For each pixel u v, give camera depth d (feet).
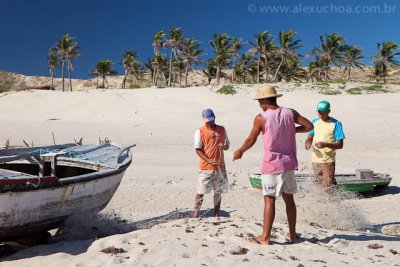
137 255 18.26
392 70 360.48
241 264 17.24
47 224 21.47
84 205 23.17
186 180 43.60
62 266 17.81
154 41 250.78
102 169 26.68
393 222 27.45
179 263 17.43
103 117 111.75
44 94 135.64
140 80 327.47
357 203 33.81
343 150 65.05
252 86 154.92
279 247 19.17
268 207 19.30
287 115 18.62
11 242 21.90
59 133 82.23
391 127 90.74
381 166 53.16
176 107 123.44
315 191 26.09
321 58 270.46
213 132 25.57
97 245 19.99
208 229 22.06
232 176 46.50
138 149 64.59
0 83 314.55
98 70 283.79
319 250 19.08
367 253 19.36
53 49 249.34
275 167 18.63
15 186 18.60
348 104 130.21
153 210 31.22
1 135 77.92
